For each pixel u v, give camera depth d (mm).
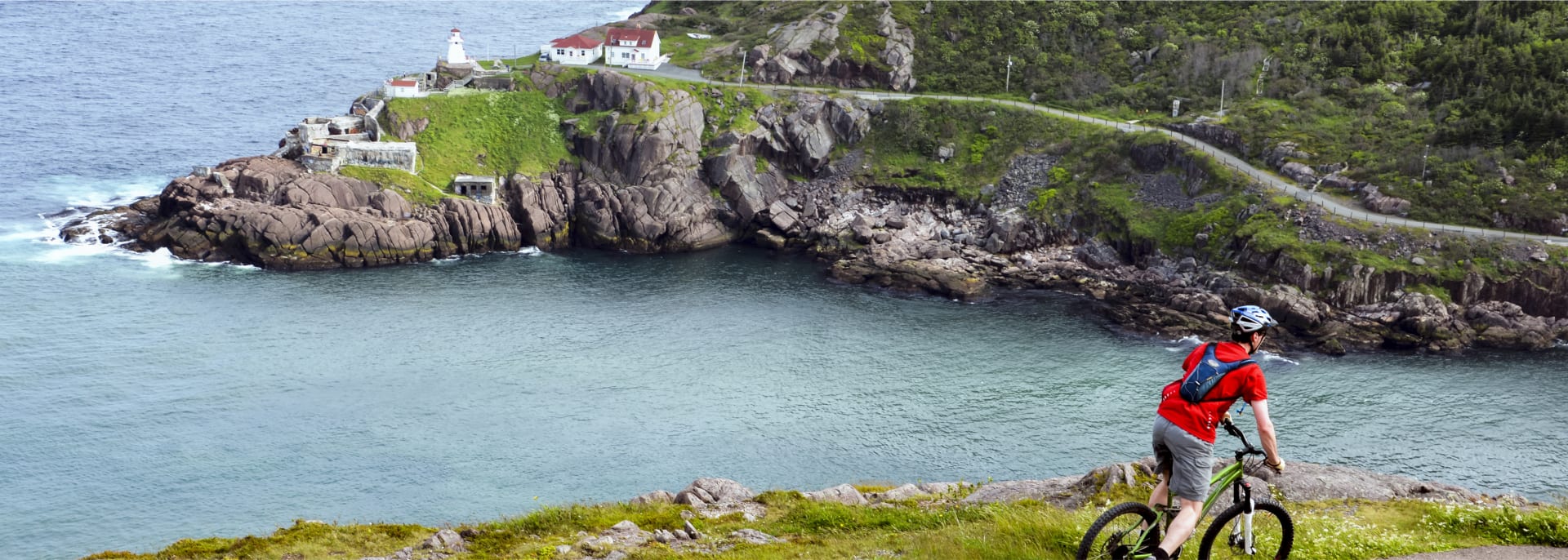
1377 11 154750
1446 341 101188
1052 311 111062
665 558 24344
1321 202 119062
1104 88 151500
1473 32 146125
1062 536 19703
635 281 121438
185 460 74438
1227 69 147500
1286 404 87188
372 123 136125
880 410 85500
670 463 75688
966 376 93062
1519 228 113250
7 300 103938
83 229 122875
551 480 72812
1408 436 80938
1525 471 74938
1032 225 130375
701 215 137500
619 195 135875
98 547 63531
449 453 76625
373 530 30844
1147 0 170000
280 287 113125
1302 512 25297
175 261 118625
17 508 67625
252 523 66375
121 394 84750
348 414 82938
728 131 142375
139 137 162000
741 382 91375
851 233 134375
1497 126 124625
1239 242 117375
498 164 139125
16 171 143375
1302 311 105625
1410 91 139500
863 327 106188
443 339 100312
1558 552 18328
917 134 145125
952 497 31234
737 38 169750
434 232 127625
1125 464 30625
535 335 102375
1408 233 111500
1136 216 126812
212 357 93312
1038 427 82250
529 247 133750
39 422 79312
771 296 116375
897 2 168875
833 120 147625
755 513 30453
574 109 146000
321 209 123125
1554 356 99000
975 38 163500
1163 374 93625
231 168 128500
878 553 21812
